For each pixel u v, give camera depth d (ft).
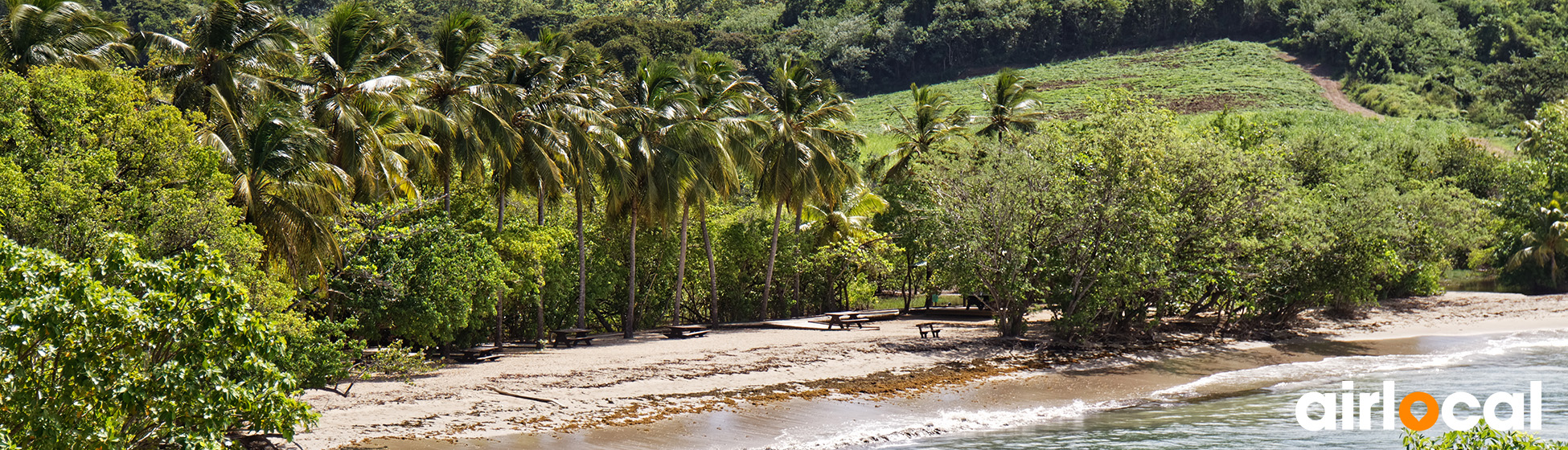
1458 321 131.13
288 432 30.71
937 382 80.64
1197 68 454.40
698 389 74.02
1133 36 513.45
